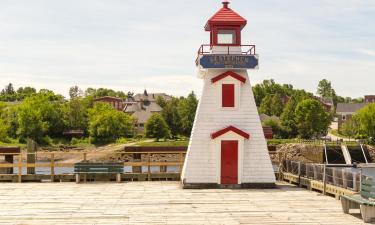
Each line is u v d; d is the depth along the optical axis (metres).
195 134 23.95
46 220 16.50
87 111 115.62
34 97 109.62
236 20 24.23
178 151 27.70
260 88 151.12
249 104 24.20
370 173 41.75
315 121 101.44
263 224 15.84
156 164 26.84
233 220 16.47
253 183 23.95
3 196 21.52
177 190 23.30
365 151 76.19
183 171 24.17
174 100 116.38
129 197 21.25
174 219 16.64
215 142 23.80
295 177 25.48
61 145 99.19
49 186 24.72
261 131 24.12
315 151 74.88
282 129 103.69
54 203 19.77
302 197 21.30
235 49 24.41
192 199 20.75
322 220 16.41
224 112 24.08
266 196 21.59
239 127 24.08
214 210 18.28
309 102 102.06
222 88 24.09
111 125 102.00
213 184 23.86
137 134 111.56
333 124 147.25
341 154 74.12
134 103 150.25
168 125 107.88
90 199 20.73
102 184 25.48
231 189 23.61
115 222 16.16
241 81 24.08
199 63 23.81
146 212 17.89
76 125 109.25
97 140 102.00
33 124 99.44
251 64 24.03
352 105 146.62
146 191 22.98
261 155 24.06
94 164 26.16
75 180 26.66
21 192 22.67
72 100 116.88
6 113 107.56
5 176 26.44
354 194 18.12
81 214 17.48
